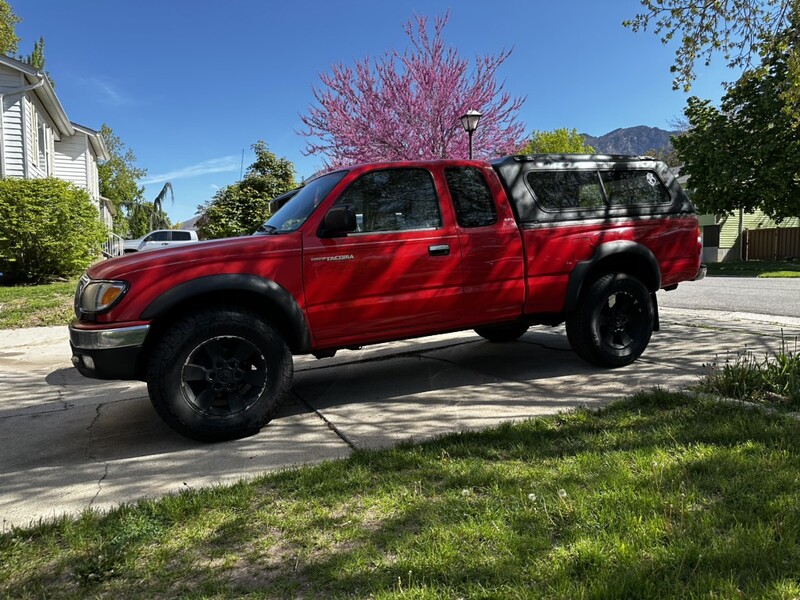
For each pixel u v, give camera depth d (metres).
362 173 4.35
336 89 18.78
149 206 53.09
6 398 5.30
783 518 2.29
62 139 21.67
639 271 5.50
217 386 3.76
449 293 4.51
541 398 4.44
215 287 3.70
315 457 3.45
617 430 3.47
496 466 3.04
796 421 3.36
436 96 18.62
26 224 11.92
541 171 5.01
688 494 2.54
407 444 3.46
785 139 18.98
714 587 1.91
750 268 19.94
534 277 4.84
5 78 15.34
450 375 5.39
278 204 5.60
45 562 2.36
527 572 2.07
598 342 5.12
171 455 3.61
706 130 20.66
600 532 2.29
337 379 5.47
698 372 4.90
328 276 4.07
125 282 3.60
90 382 5.90
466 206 4.66
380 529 2.48
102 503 2.92
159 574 2.23
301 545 2.40
